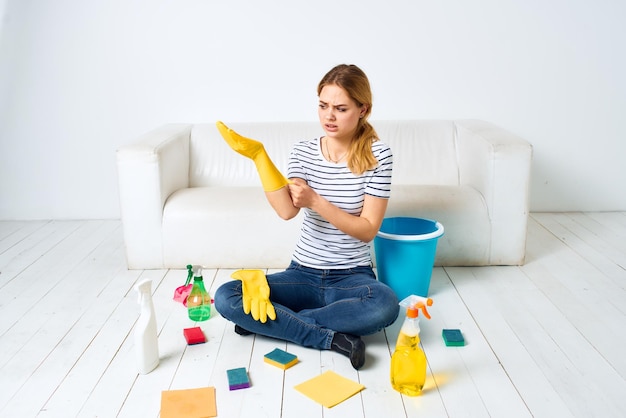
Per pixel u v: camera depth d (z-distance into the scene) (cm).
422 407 158
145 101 319
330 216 184
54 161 325
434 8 309
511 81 317
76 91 316
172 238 252
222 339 196
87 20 308
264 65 315
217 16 309
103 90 317
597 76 317
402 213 250
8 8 304
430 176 297
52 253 277
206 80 316
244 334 198
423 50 313
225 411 156
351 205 192
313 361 182
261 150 185
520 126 323
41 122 320
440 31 311
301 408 158
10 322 208
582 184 330
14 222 327
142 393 165
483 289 233
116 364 180
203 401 159
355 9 309
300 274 197
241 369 173
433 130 303
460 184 295
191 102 319
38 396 164
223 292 189
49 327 204
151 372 176
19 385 169
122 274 251
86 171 327
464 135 288
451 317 210
